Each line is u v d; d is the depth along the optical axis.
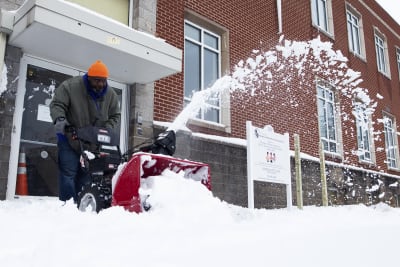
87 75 4.40
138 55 5.88
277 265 1.54
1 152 5.07
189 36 8.61
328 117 12.72
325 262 1.59
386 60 17.92
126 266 1.54
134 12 7.31
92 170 3.69
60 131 3.86
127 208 3.32
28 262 1.70
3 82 5.21
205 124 8.16
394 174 16.23
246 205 8.43
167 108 7.52
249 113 9.44
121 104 6.85
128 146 6.73
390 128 17.09
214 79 9.02
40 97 5.84
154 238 2.19
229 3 9.51
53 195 5.78
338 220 4.08
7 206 3.87
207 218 3.28
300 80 11.48
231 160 8.27
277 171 7.05
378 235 2.37
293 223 3.47
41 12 4.85
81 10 5.27
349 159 13.20
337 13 14.37
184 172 3.85
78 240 2.08
